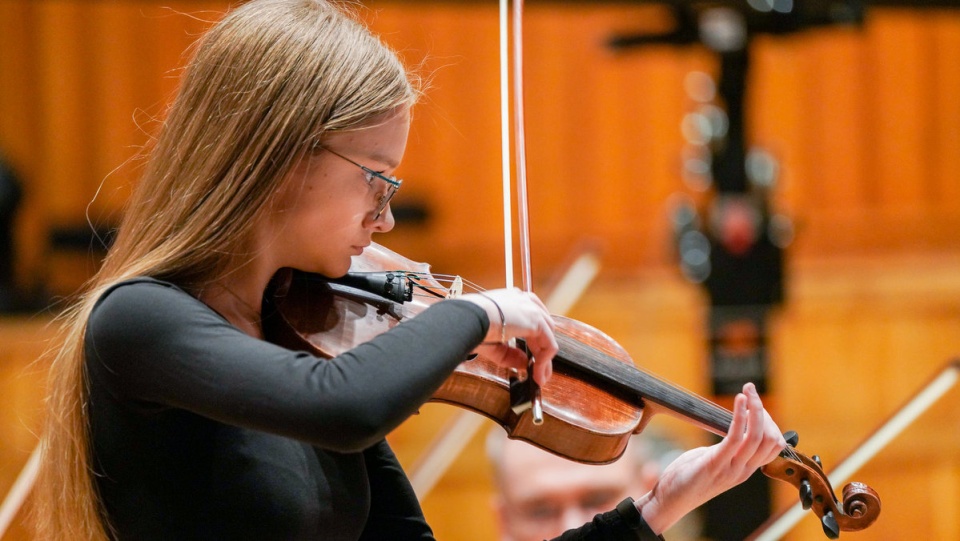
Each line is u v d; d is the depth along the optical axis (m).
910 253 14.62
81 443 3.23
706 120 8.62
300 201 3.25
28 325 10.08
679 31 8.54
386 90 3.25
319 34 3.26
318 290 3.65
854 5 8.30
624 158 14.62
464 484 10.55
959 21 14.84
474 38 14.38
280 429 2.82
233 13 3.32
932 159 14.87
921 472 11.20
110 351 3.02
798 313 11.31
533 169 14.48
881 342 11.37
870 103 14.80
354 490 3.49
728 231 8.38
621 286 12.27
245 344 2.95
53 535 3.39
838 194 14.79
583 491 5.81
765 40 8.62
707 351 8.40
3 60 13.56
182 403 2.95
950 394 11.20
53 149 13.68
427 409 10.54
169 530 3.17
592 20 14.52
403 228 13.73
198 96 3.26
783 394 11.26
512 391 3.31
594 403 3.80
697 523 8.27
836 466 6.30
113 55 13.78
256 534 3.17
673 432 9.77
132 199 3.38
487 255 14.30
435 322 2.98
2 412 9.73
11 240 11.39
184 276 3.23
